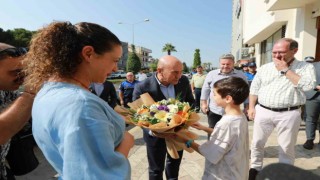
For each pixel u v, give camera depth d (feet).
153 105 7.41
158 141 8.36
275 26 31.68
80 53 3.33
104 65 3.53
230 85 6.67
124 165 3.22
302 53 23.11
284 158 10.37
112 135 3.23
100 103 3.20
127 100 23.00
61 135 2.85
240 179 6.80
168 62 8.16
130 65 135.85
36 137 3.22
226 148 6.52
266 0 29.78
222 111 13.17
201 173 11.94
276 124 10.39
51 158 3.13
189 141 6.73
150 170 8.75
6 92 4.90
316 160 13.20
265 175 2.58
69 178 2.73
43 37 3.38
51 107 3.00
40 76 3.44
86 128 2.85
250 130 18.90
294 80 9.57
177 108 7.11
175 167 9.17
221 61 13.74
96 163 2.86
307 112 14.73
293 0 21.26
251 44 58.34
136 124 6.71
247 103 17.62
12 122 3.75
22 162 5.87
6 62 4.14
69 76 3.39
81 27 3.43
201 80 28.81
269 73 10.53
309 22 22.62
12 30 112.68
